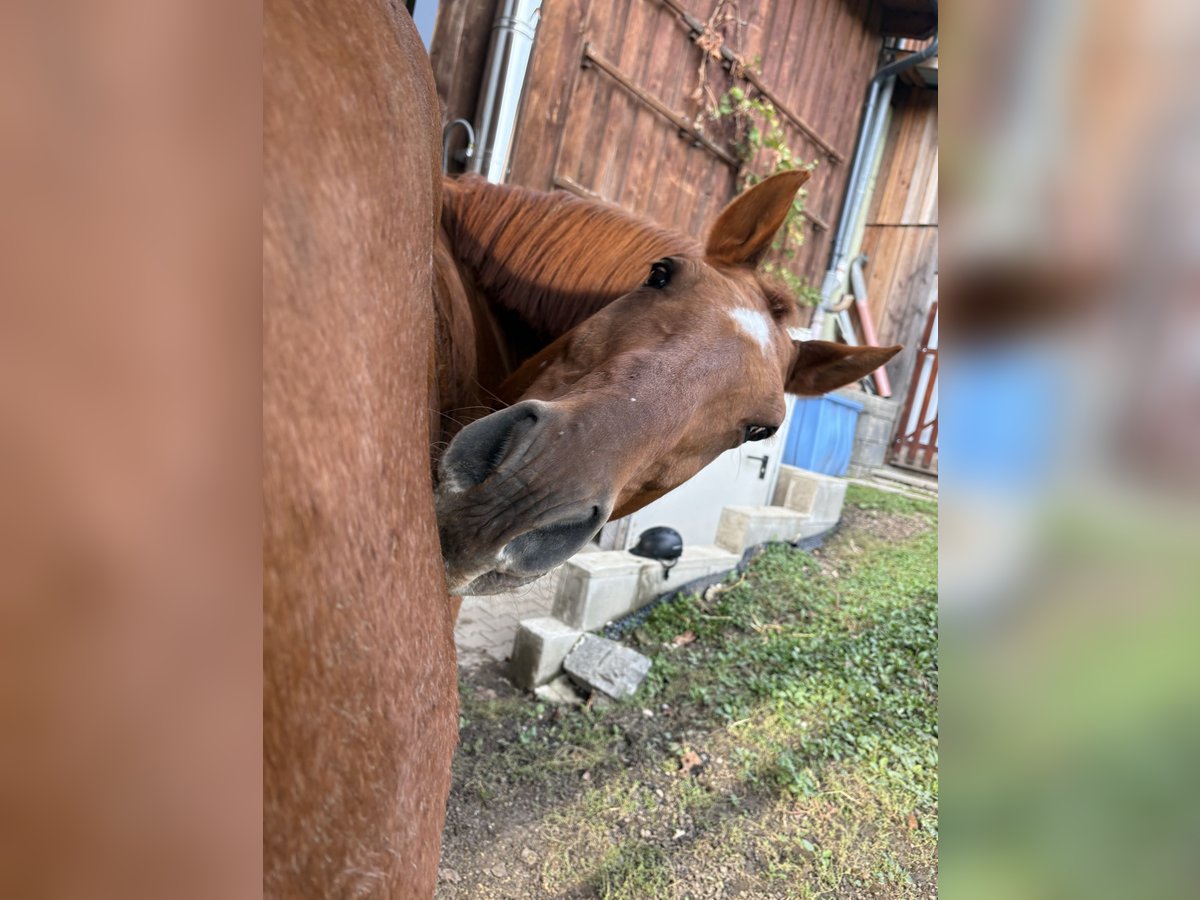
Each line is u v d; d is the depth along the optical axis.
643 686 3.79
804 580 5.66
